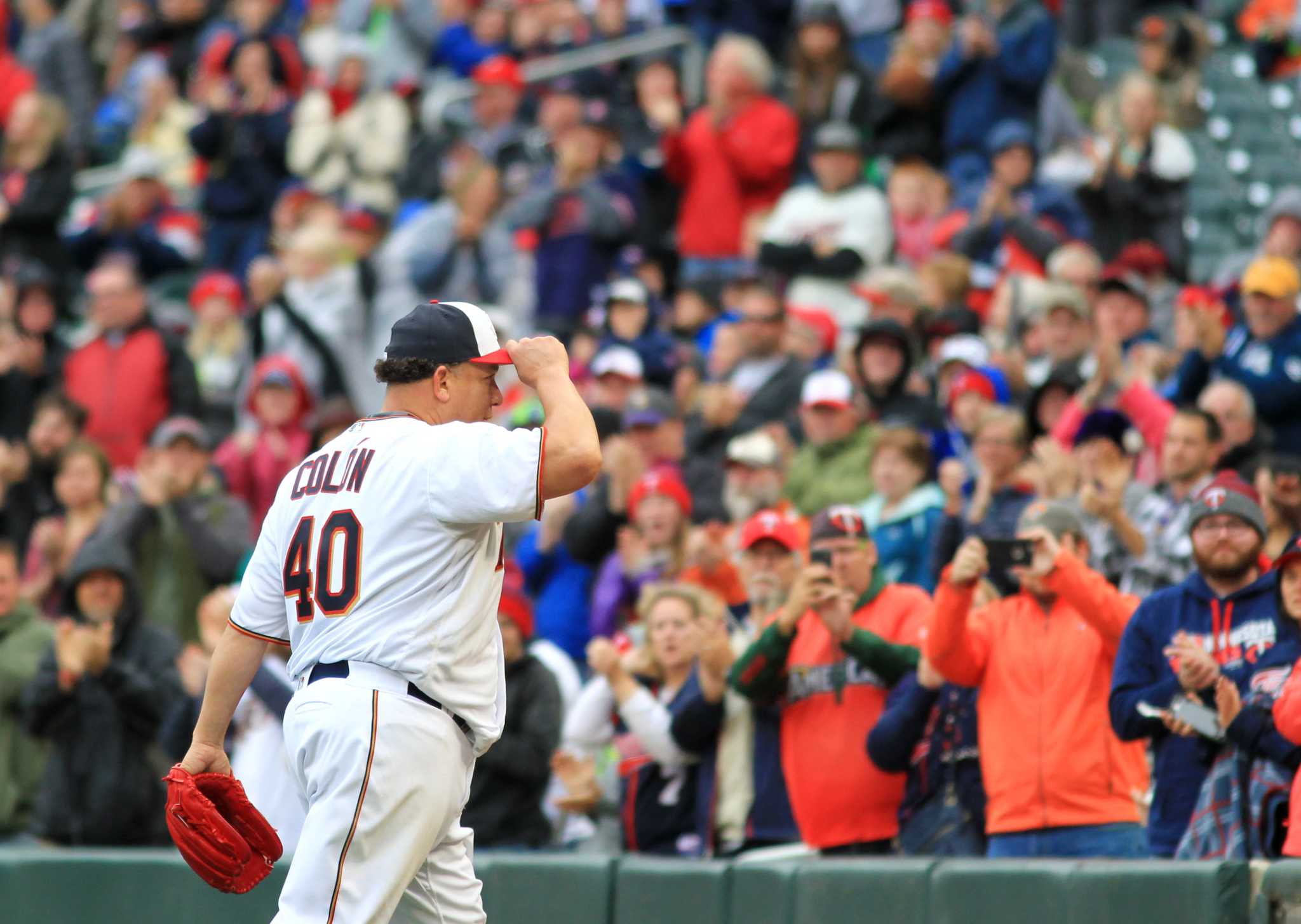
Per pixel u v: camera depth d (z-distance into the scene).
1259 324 31.62
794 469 32.78
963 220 42.50
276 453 40.16
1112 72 52.28
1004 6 48.12
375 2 61.72
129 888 23.81
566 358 16.52
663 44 54.62
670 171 47.44
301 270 45.94
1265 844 19.56
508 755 25.89
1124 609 21.62
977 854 22.62
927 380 36.47
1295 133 51.72
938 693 22.80
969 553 21.94
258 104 54.53
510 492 15.74
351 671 15.93
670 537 30.34
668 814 24.61
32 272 46.28
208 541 34.62
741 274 44.56
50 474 39.59
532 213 44.41
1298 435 31.33
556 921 21.70
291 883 15.72
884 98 48.34
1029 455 31.47
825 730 23.62
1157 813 21.33
